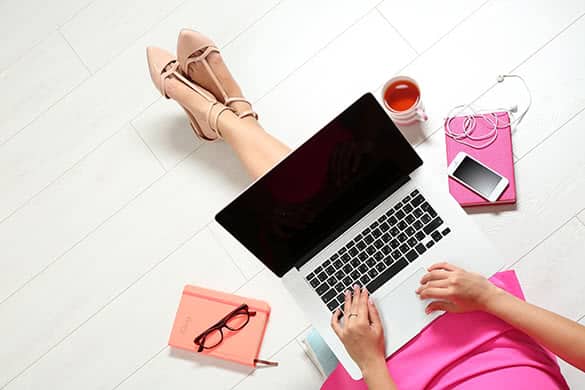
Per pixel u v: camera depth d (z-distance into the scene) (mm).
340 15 1714
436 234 1310
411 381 1219
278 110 1706
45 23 1793
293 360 1605
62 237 1726
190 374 1640
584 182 1565
